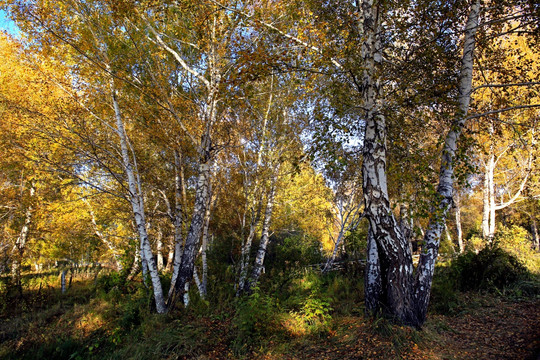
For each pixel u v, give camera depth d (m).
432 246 5.84
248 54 5.82
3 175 12.26
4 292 11.72
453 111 5.93
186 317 7.42
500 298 7.14
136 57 8.91
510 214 23.42
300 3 6.89
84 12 8.30
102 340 7.69
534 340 4.57
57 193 12.55
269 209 11.12
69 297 13.66
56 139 8.27
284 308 6.98
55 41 7.95
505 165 17.31
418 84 5.85
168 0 7.63
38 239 15.37
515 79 7.45
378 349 4.60
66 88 8.50
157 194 13.35
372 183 5.45
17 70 8.58
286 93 10.81
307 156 5.57
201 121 9.35
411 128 5.94
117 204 12.17
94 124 9.55
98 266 23.39
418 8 5.91
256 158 11.77
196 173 11.17
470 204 25.67
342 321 6.15
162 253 18.47
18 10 7.38
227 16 8.91
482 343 4.86
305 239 16.50
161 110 9.62
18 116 8.05
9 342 8.25
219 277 12.20
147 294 9.41
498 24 6.90
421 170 4.91
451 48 6.48
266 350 5.39
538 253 12.30
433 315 6.52
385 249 5.32
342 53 5.99
